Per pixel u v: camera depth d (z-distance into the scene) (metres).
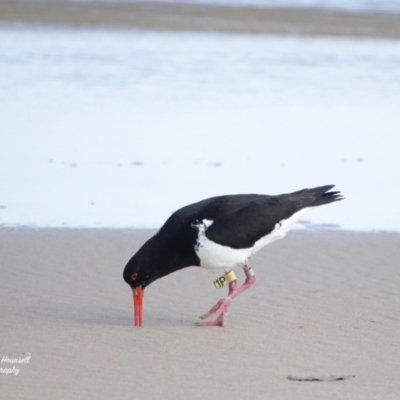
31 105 22.75
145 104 23.41
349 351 9.42
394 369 8.92
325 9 41.19
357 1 43.44
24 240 13.36
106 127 20.98
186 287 11.66
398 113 23.56
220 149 19.50
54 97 23.69
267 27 36.94
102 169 17.61
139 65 28.23
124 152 18.98
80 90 24.66
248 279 10.60
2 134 19.92
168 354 9.25
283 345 9.59
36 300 10.96
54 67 27.27
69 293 11.29
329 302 11.09
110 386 8.31
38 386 8.27
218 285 10.61
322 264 12.68
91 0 38.81
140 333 9.91
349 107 24.08
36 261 12.47
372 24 38.81
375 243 13.74
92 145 19.44
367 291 11.54
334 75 28.23
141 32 34.44
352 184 17.08
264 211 10.44
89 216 14.70
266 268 12.45
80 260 12.59
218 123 21.78
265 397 8.11
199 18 37.59
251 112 23.06
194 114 22.67
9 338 9.59
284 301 11.13
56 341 9.54
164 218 14.70
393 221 14.96
